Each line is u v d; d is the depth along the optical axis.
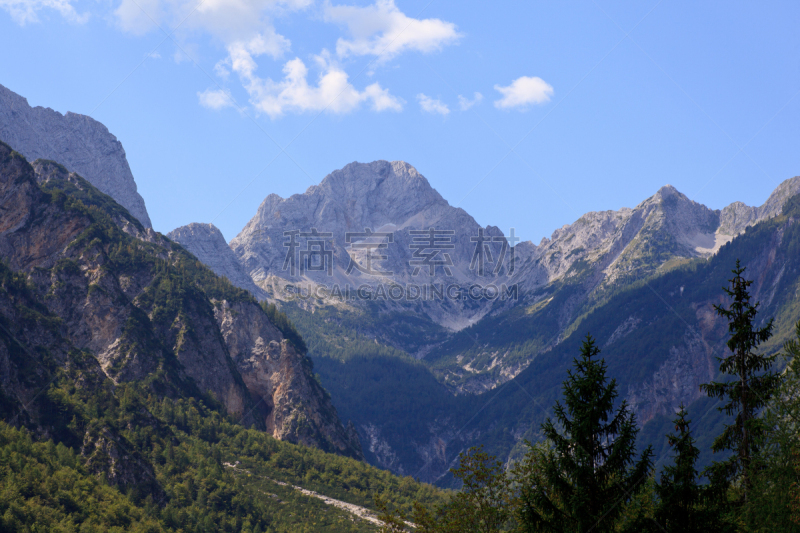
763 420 55.88
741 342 59.56
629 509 52.94
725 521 51.47
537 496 53.19
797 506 51.53
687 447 53.69
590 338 56.59
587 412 53.34
